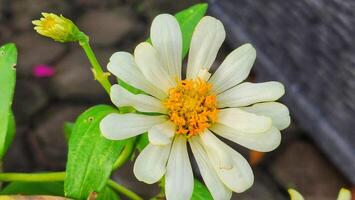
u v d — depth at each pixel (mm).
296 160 627
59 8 749
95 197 271
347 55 567
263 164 623
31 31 727
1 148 292
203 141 275
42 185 328
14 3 753
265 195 603
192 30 305
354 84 568
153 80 272
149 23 739
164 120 280
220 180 270
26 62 692
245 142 274
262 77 687
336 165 619
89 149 273
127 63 271
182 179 267
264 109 276
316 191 609
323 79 605
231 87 284
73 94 666
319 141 627
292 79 644
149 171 262
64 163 620
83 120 280
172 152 274
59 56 699
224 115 278
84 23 734
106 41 717
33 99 662
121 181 591
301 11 600
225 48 718
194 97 281
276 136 270
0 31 727
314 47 604
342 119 598
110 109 286
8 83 293
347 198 293
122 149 281
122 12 747
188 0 756
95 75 285
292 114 654
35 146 630
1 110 292
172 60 279
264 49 673
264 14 651
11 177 306
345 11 552
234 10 697
